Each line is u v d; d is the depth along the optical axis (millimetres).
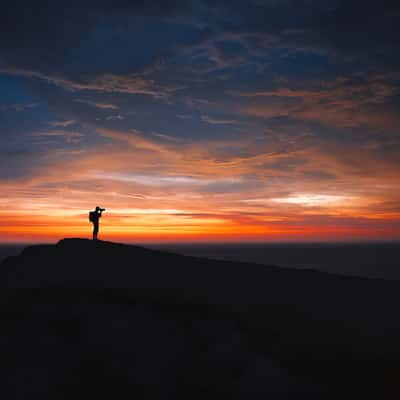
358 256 136750
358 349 7250
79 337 8164
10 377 7094
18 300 9477
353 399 6363
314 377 6922
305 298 9086
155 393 6855
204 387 6918
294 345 7578
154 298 9273
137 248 13461
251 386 6711
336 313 8336
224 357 7348
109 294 9500
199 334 8094
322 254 150750
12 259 12430
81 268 10883
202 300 9086
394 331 7613
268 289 9641
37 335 8258
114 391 6965
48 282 10016
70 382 7137
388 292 9547
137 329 8211
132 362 7414
